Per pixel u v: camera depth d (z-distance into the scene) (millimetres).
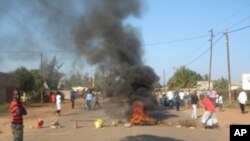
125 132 18016
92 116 29016
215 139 15273
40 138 16281
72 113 33438
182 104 40094
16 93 12203
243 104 29500
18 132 12125
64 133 18047
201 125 21203
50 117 28953
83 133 17906
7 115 31719
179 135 16641
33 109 40000
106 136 16562
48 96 59062
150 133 17453
